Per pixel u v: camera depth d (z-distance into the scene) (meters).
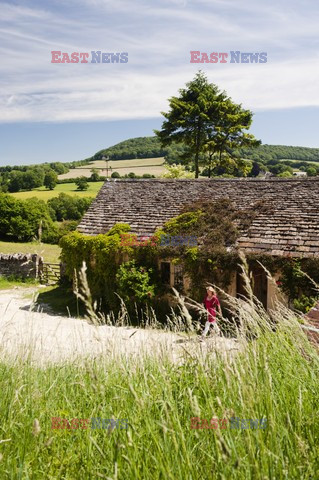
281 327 4.11
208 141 42.16
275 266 14.89
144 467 2.33
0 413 3.28
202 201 19.23
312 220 16.05
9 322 5.64
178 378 3.64
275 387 3.18
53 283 24.66
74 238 19.45
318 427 2.68
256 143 43.16
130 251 17.69
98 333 2.99
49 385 4.20
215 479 2.21
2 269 25.56
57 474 2.62
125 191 22.73
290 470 2.23
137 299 17.14
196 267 16.38
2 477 2.52
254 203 18.12
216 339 3.94
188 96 44.06
